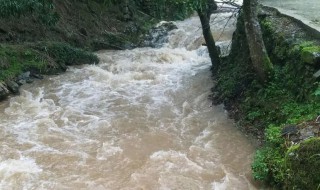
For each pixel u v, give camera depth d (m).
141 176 6.24
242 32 10.05
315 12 9.84
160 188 5.94
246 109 8.13
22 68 10.84
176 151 7.04
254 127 7.58
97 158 6.81
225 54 11.73
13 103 9.19
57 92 10.05
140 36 15.79
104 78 11.18
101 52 14.09
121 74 11.59
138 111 8.83
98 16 16.03
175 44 15.02
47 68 11.35
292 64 7.65
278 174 5.60
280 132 6.30
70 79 11.05
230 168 6.48
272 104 7.54
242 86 8.88
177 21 17.84
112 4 16.91
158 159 6.75
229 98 8.97
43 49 11.91
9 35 12.24
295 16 9.26
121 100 9.51
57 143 7.33
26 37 12.72
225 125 8.03
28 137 7.53
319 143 5.29
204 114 8.62
